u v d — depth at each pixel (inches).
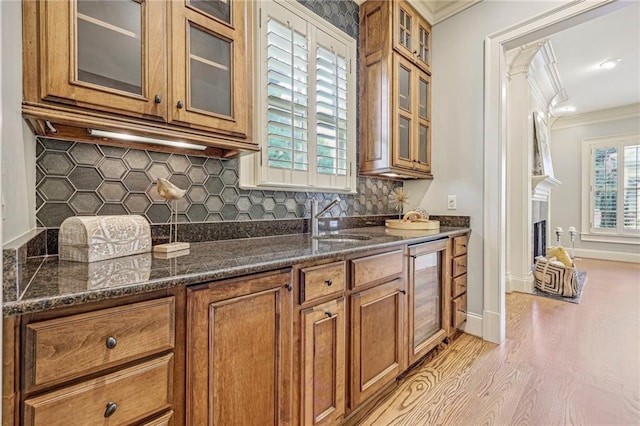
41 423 24.6
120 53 39.5
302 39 77.7
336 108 86.4
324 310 49.3
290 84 74.2
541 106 182.4
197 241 59.8
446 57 102.1
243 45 53.1
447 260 84.3
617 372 72.0
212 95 49.3
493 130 91.0
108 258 41.1
